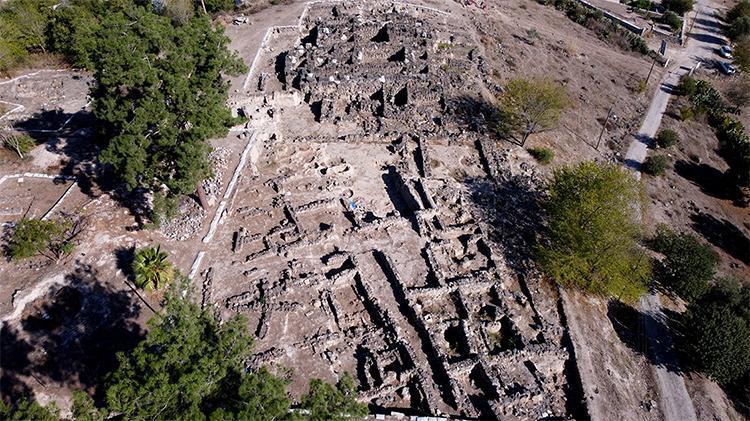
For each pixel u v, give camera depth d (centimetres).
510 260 5581
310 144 6812
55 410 3070
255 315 4803
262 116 7094
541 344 4794
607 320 5294
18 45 7962
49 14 8156
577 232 5278
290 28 9356
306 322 4803
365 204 6094
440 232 5700
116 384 2983
